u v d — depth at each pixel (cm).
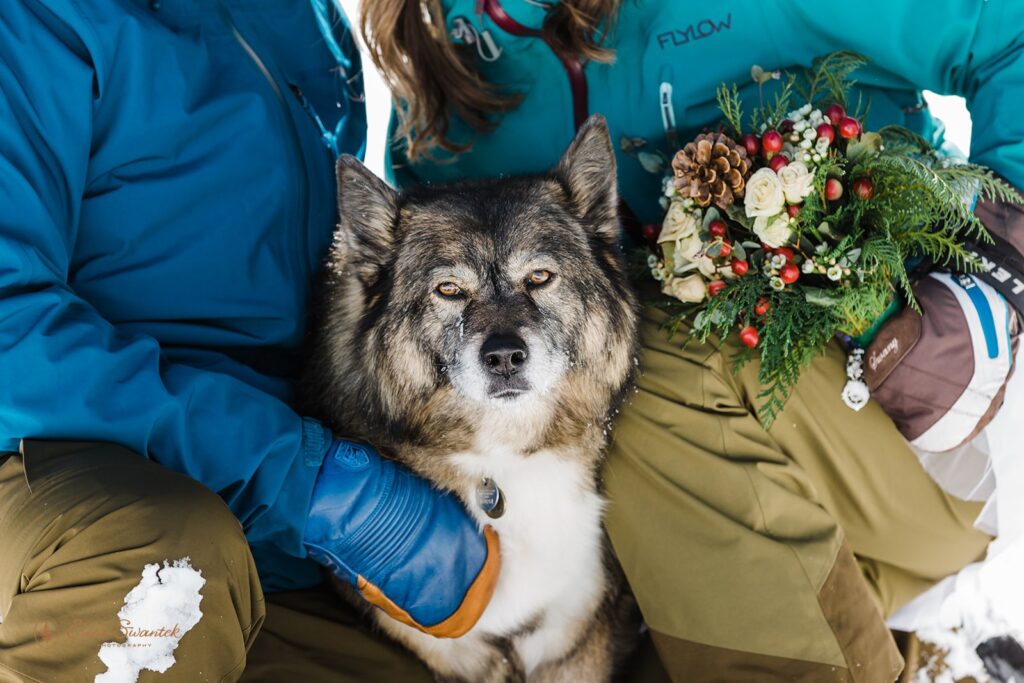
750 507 232
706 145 248
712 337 255
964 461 253
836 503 252
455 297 242
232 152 245
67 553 181
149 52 232
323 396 262
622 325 255
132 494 186
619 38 280
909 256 259
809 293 240
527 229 245
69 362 198
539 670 263
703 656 232
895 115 287
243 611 192
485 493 246
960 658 254
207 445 209
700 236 249
